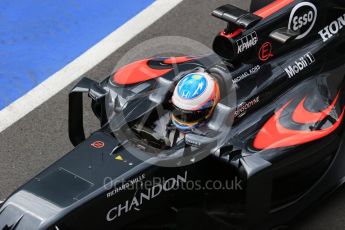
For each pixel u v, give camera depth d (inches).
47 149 1171.3
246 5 1489.9
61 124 1220.5
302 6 1014.4
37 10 1493.6
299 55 1023.0
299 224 1010.7
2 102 1273.4
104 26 1455.5
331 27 1063.6
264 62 992.9
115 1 1519.4
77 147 906.1
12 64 1359.5
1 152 1167.6
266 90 972.6
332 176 1003.9
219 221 936.3
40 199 840.9
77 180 860.0
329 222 1011.9
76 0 1523.1
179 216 935.0
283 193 969.5
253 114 960.3
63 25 1455.5
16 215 834.8
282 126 946.1
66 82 1315.2
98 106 1039.6
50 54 1384.1
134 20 1469.0
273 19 988.6
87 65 1355.8
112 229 868.0
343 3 1064.2
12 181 1115.3
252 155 897.5
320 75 1026.7
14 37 1425.9
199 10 1488.7
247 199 890.7
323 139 948.6
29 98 1279.5
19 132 1205.7
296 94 992.2
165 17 1472.7
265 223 946.1
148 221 930.7
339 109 987.9
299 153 922.7
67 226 828.0
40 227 813.9
